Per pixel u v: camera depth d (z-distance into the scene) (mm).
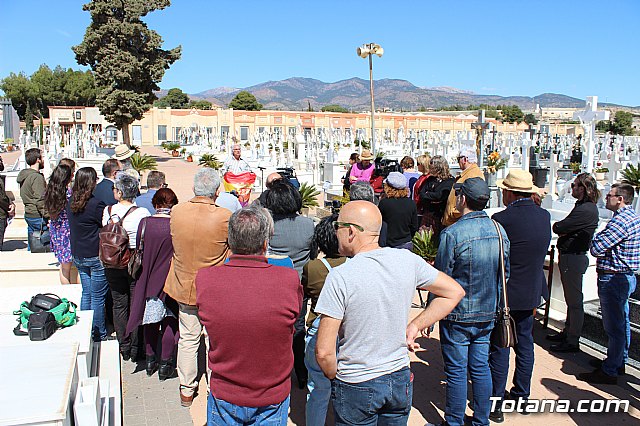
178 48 33750
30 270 6770
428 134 31547
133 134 52062
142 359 5199
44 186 7445
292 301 2803
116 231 4613
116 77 31812
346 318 2660
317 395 3557
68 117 52406
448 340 3787
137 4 31578
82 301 5227
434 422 4117
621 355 4656
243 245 2850
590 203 5129
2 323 4004
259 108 89312
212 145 35438
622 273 4555
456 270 3701
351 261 2713
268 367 2807
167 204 4723
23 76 71688
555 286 6180
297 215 4363
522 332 4211
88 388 3064
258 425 2857
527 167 13305
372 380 2666
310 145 26438
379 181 8617
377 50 15906
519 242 3996
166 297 4566
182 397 4273
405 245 5867
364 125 53875
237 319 2711
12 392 2758
